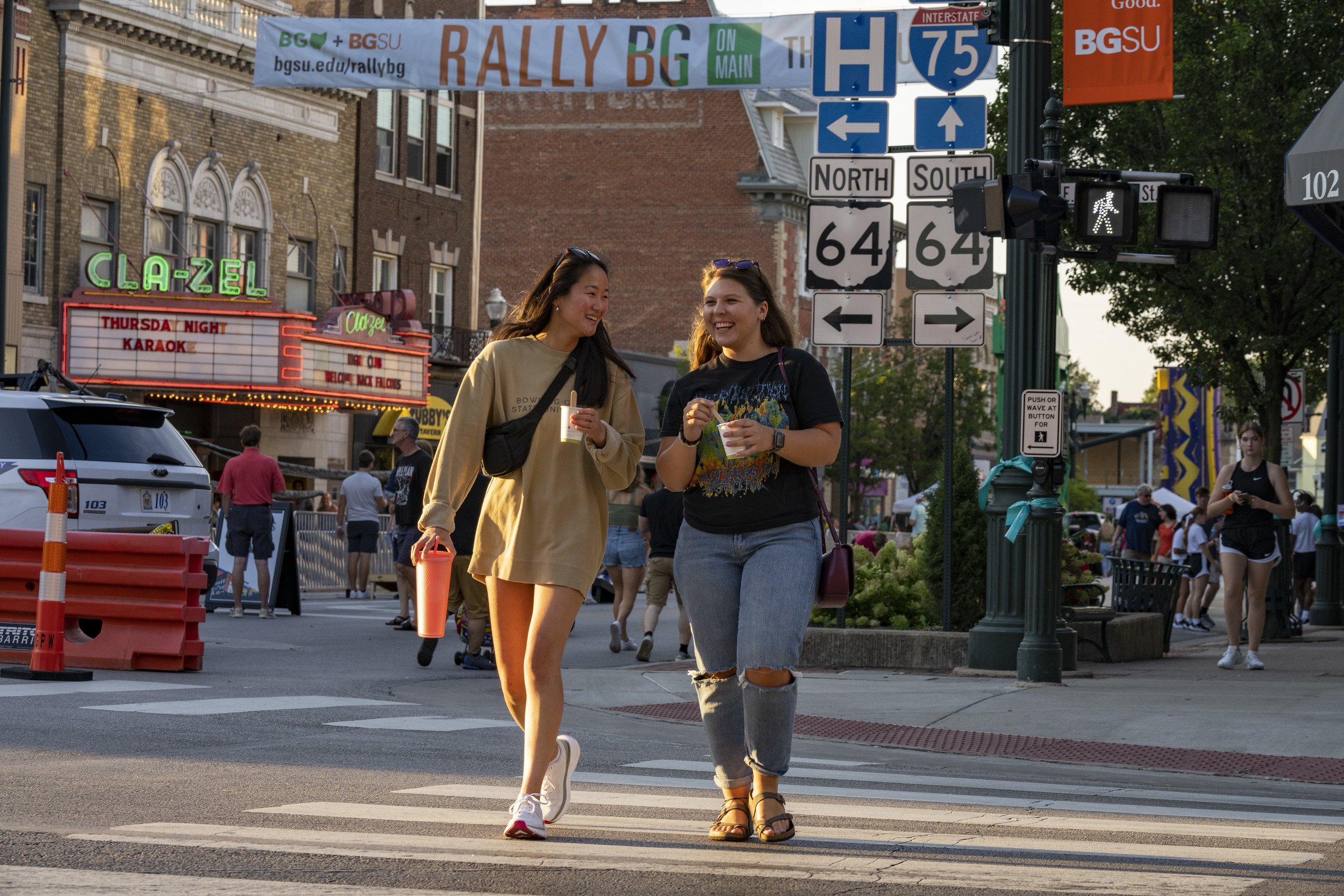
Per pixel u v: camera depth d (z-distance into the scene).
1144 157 37.00
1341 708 17.38
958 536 23.09
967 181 19.67
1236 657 23.36
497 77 33.53
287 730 14.16
